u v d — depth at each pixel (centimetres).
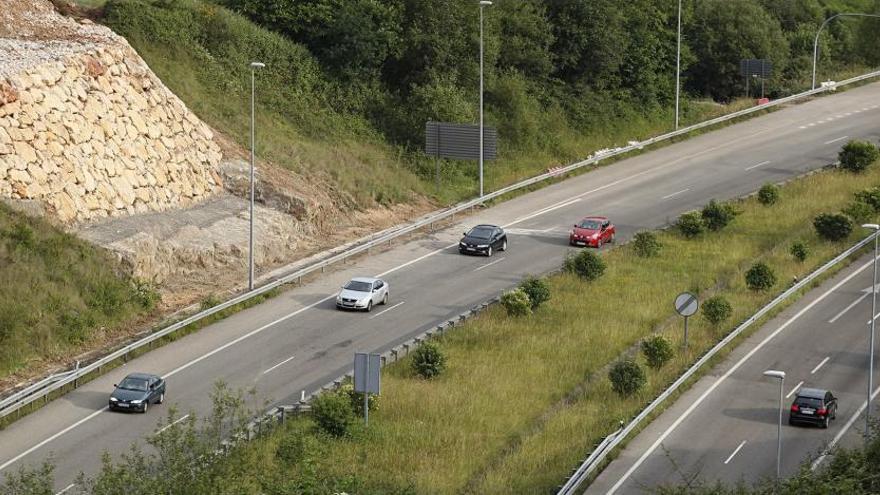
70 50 7219
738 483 4338
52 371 5606
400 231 7850
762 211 8788
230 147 8050
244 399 5378
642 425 5456
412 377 5778
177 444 3956
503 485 4659
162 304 6450
